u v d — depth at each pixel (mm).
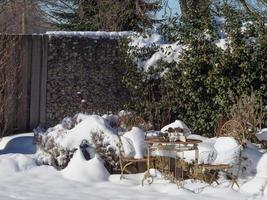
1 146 11484
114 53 13086
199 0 15461
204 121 11766
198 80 11703
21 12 21875
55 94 13109
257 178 8508
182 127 9867
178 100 12102
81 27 20062
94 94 13141
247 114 10266
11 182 8602
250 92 11320
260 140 10250
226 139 9219
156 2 17703
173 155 9242
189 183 8773
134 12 18188
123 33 13219
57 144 9727
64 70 13117
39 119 13078
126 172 9273
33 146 11125
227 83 11367
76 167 9023
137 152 9148
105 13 18297
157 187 8453
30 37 12914
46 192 8055
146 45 12750
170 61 12453
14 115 12711
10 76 12258
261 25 11508
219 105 11555
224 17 12188
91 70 13125
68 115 13102
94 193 8070
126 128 10562
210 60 11570
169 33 12844
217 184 8641
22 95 12852
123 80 12867
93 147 9414
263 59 11320
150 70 12594
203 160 8977
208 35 11789
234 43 11406
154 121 12414
